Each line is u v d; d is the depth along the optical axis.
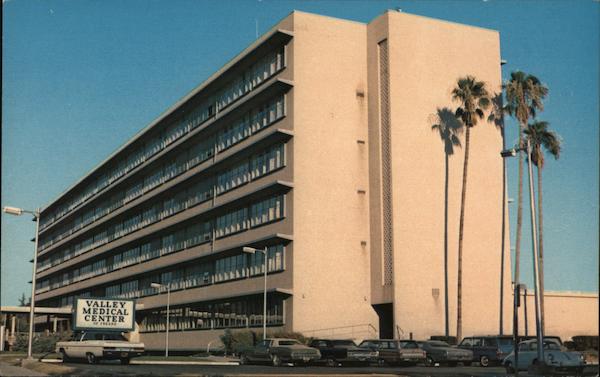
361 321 53.31
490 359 41.50
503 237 56.81
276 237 52.09
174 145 71.19
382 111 55.25
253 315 56.16
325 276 52.56
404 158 54.22
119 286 86.88
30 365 33.00
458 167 56.12
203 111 68.12
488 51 58.94
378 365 42.69
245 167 59.38
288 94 54.31
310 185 53.12
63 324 102.62
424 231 54.09
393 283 52.44
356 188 54.97
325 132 54.31
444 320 53.69
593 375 30.17
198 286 65.44
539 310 30.53
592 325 59.56
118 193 89.50
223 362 45.91
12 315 87.69
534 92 56.41
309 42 54.84
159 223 75.81
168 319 64.81
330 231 53.31
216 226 63.41
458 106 56.94
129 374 28.22
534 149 55.00
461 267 52.97
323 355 41.81
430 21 56.94
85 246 101.81
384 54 55.56
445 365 43.22
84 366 34.78
